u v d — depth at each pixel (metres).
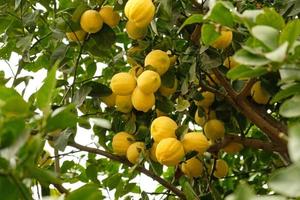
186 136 2.05
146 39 2.29
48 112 1.51
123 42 2.52
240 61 1.51
